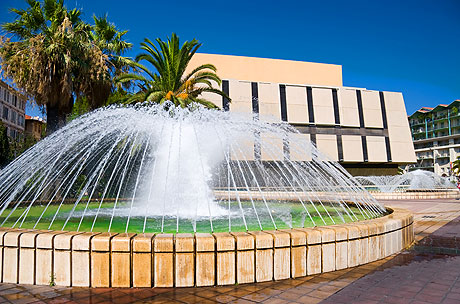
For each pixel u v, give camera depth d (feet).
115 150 38.09
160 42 63.52
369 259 15.67
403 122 147.74
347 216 24.61
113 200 41.65
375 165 146.20
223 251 12.39
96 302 10.72
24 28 52.19
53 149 29.35
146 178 31.65
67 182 43.45
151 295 11.34
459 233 24.71
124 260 12.13
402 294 11.52
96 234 12.78
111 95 65.21
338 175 30.07
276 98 132.46
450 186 111.75
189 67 134.10
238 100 126.21
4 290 11.85
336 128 138.62
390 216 19.57
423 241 21.26
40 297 11.18
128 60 63.82
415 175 114.32
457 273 13.96
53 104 53.11
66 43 50.90
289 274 13.17
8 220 22.52
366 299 11.06
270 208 30.86
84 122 29.89
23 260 12.64
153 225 19.44
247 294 11.47
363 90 146.10
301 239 13.47
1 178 28.12
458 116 234.38
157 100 59.16
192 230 17.75
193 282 12.17
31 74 48.93
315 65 150.10
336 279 13.12
